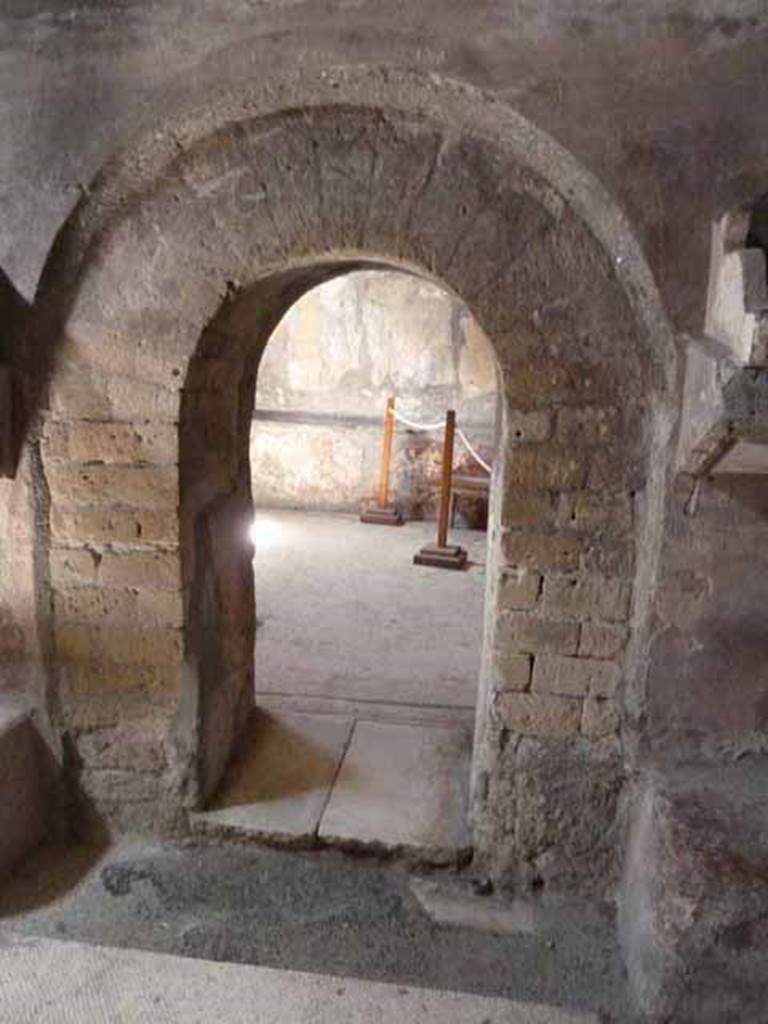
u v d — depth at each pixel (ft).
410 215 5.68
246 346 7.23
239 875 6.58
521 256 5.61
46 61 5.65
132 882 6.48
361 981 5.59
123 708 6.75
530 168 5.50
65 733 6.82
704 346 4.99
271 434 19.80
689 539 5.64
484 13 5.16
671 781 5.68
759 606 5.68
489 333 5.73
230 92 5.49
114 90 5.61
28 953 5.70
